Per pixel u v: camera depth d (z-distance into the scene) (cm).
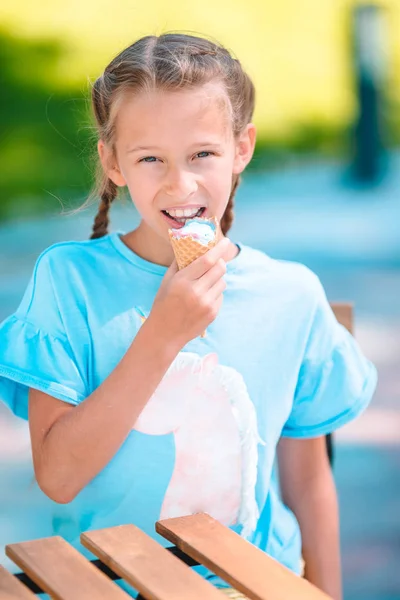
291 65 1944
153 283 274
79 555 208
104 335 270
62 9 1830
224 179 261
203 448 271
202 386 273
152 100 252
